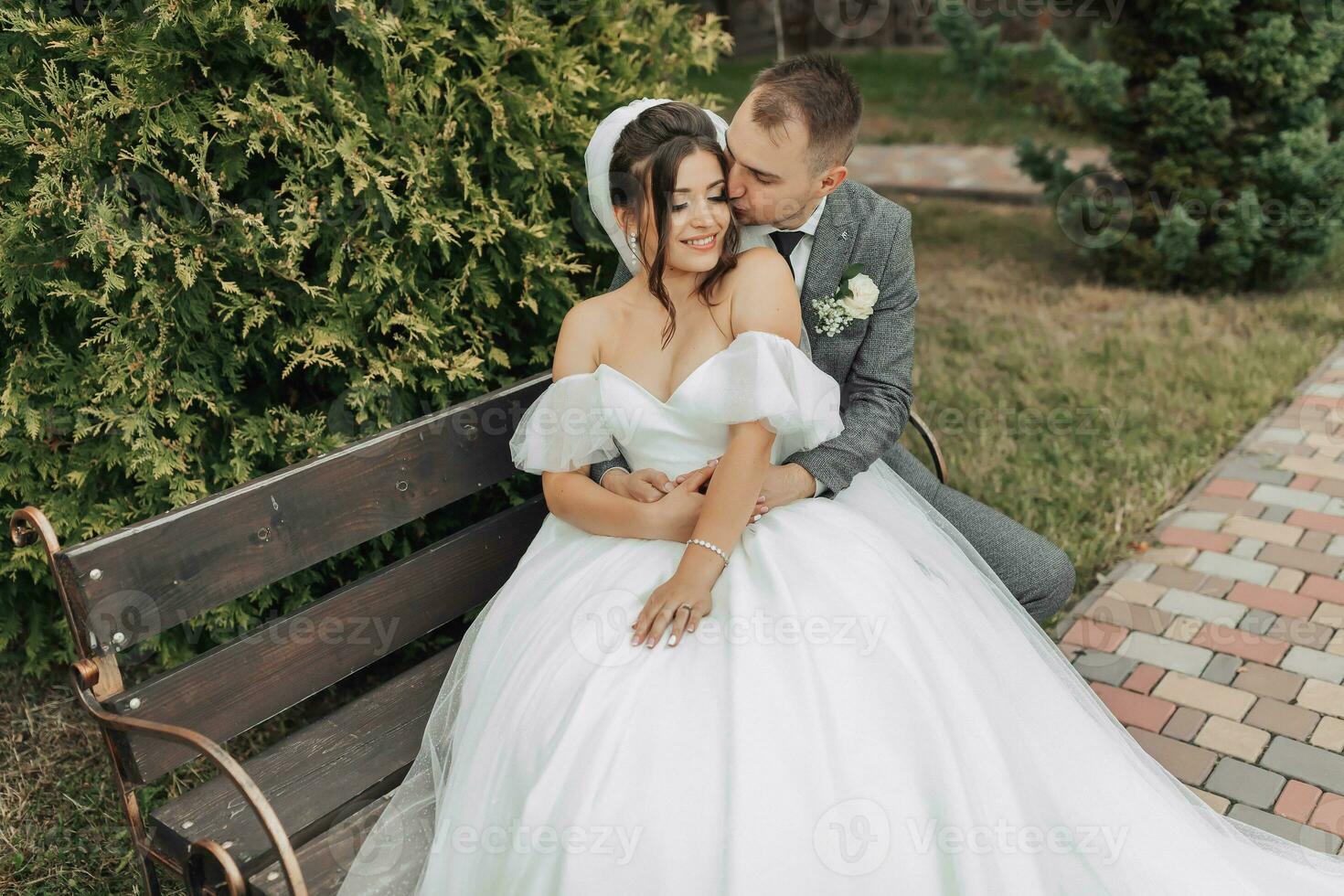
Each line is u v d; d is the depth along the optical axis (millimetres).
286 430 2838
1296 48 4965
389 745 2262
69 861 2660
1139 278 5504
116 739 1988
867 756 1838
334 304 2744
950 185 7020
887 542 2186
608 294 2352
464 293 3010
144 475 2773
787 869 1736
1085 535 3660
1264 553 3504
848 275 2434
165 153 2559
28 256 2557
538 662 2021
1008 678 2174
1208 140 5145
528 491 3242
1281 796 2578
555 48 2984
